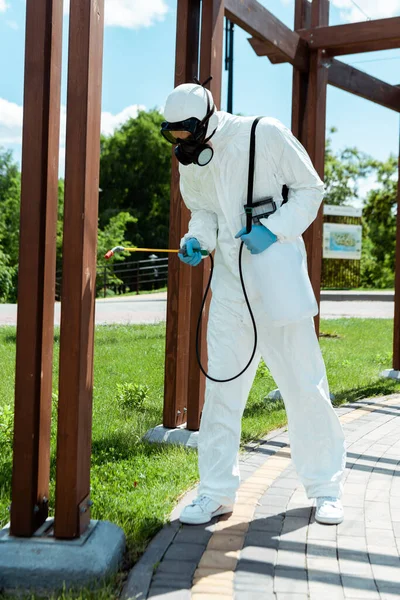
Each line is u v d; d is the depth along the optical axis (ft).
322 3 19.24
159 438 14.93
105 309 51.93
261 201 10.33
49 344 9.34
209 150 9.73
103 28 9.03
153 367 25.20
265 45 17.40
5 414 15.17
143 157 130.31
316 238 19.39
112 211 122.31
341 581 8.68
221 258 10.67
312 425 10.82
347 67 21.12
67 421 8.73
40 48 8.73
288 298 10.14
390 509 11.25
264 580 8.65
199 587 8.41
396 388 21.31
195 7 15.24
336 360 27.30
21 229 8.83
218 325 10.55
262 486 12.17
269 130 10.06
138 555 9.35
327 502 10.69
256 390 20.36
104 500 11.03
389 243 124.67
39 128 8.75
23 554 8.50
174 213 15.02
